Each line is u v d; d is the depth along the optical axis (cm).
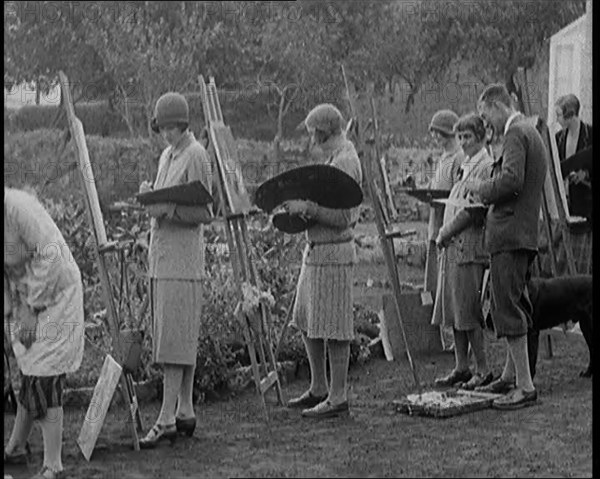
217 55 885
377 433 750
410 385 910
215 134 748
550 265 1019
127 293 830
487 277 870
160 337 707
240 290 757
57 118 791
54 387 636
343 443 721
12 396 669
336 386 798
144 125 841
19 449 667
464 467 664
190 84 865
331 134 798
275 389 880
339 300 780
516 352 827
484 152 876
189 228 709
